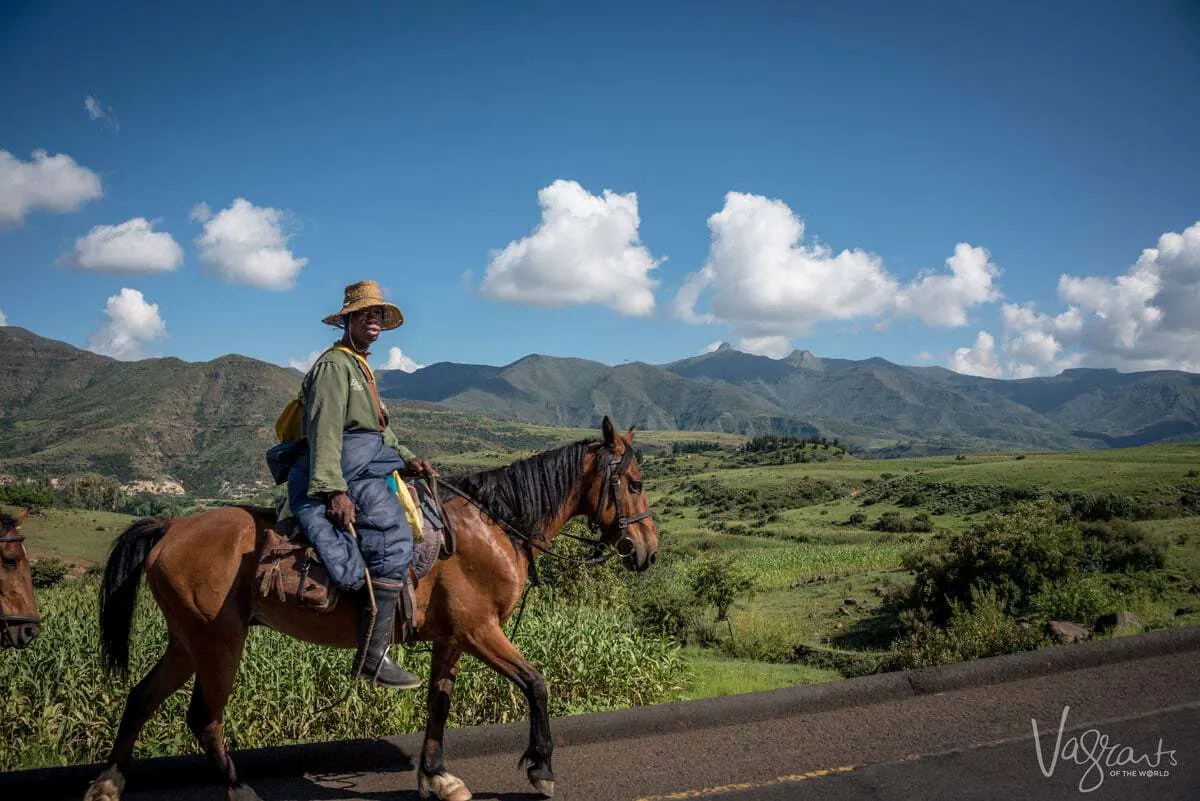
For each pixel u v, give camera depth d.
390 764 5.35
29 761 7.08
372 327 4.89
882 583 43.53
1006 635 19.23
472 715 9.23
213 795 4.88
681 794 4.84
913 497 107.75
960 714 6.14
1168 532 39.44
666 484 174.12
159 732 7.72
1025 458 134.50
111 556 4.66
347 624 4.59
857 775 5.07
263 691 8.10
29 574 4.73
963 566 31.62
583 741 5.72
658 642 12.25
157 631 9.05
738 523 108.62
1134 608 23.58
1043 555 29.70
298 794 4.89
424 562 4.64
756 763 5.30
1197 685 6.58
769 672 21.75
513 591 4.95
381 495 4.56
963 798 4.73
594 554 5.61
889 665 21.38
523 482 5.21
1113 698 6.36
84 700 7.77
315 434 4.40
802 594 43.53
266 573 4.39
